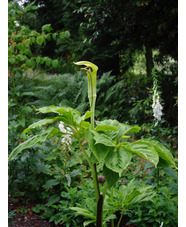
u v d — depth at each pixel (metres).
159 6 4.63
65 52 8.77
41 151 2.62
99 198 1.58
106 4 5.23
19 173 2.33
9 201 2.26
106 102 5.59
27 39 3.97
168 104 4.91
